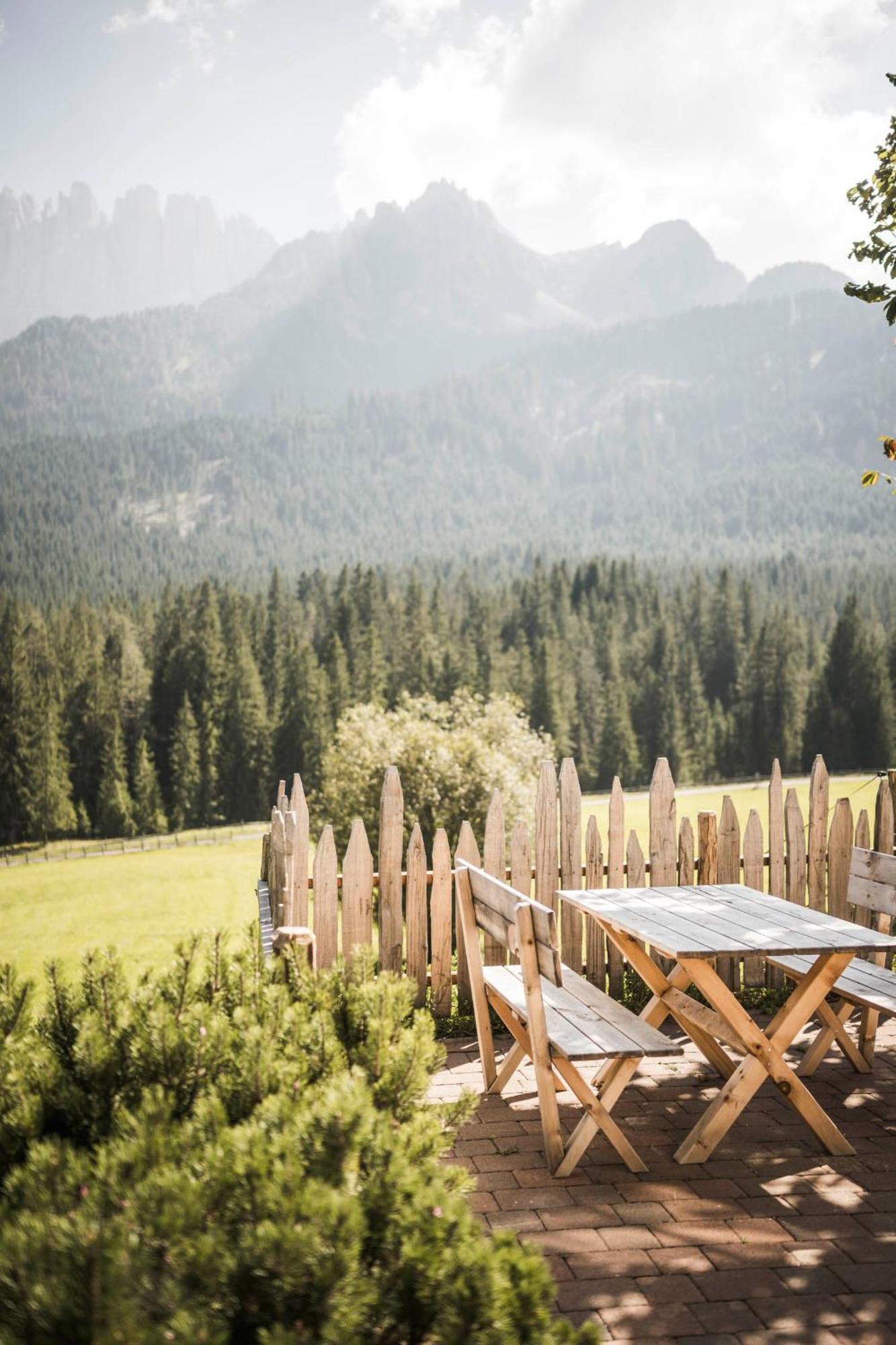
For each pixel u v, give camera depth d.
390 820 5.47
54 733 80.06
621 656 104.31
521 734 42.44
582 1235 3.19
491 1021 5.41
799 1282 2.91
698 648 110.94
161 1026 2.55
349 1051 2.78
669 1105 4.32
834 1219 3.29
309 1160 2.07
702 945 3.61
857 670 91.94
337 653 90.06
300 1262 1.73
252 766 83.00
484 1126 4.11
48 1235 1.65
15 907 40.97
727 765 95.31
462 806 33.44
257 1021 2.78
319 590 130.75
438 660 93.81
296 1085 2.48
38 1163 1.94
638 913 4.22
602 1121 3.65
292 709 83.62
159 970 2.92
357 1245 1.81
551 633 103.62
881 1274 2.95
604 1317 2.72
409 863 5.50
